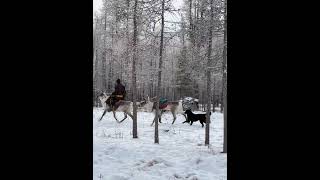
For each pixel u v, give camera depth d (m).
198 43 13.41
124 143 12.38
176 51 32.03
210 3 12.34
